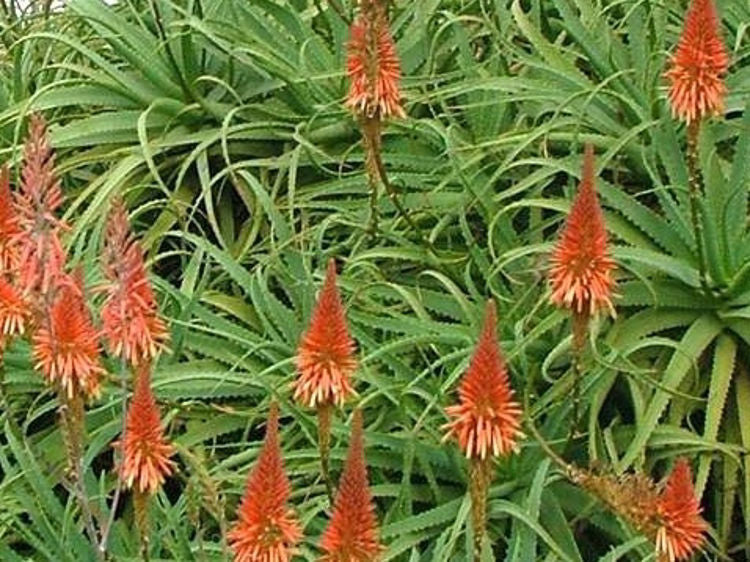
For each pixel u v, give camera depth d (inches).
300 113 149.8
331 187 142.0
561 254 106.7
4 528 120.7
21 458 120.3
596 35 145.8
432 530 119.8
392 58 120.6
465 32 145.7
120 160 149.9
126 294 100.1
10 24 173.3
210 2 156.3
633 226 132.4
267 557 93.7
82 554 116.9
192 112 150.6
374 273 134.6
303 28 151.3
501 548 120.8
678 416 124.7
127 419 100.3
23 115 146.8
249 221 145.9
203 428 129.6
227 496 124.7
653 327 128.0
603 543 124.0
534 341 126.8
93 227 144.9
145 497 99.6
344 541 91.2
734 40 146.6
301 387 102.6
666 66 137.3
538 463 121.2
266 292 131.1
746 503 120.7
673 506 96.6
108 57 161.8
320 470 122.1
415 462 123.9
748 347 126.9
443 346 127.8
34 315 103.0
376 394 123.1
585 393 122.6
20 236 102.0
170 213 145.2
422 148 144.4
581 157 132.0
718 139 138.9
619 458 124.7
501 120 143.4
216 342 133.2
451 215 137.3
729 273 127.0
